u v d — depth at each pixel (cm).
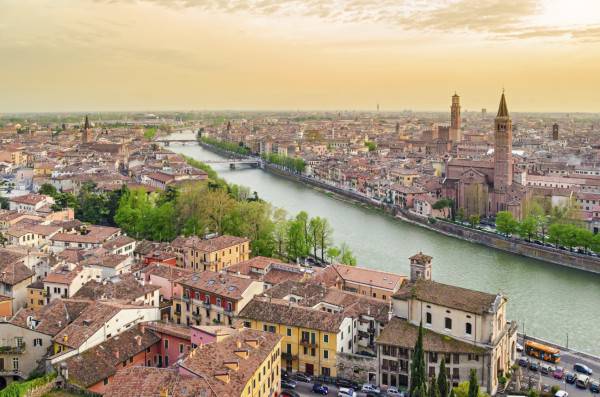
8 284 19475
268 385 13200
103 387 13588
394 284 19475
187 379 11256
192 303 17912
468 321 14700
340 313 16112
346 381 15125
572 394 14500
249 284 17475
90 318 15300
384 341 15000
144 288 18850
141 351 14900
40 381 12988
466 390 13138
